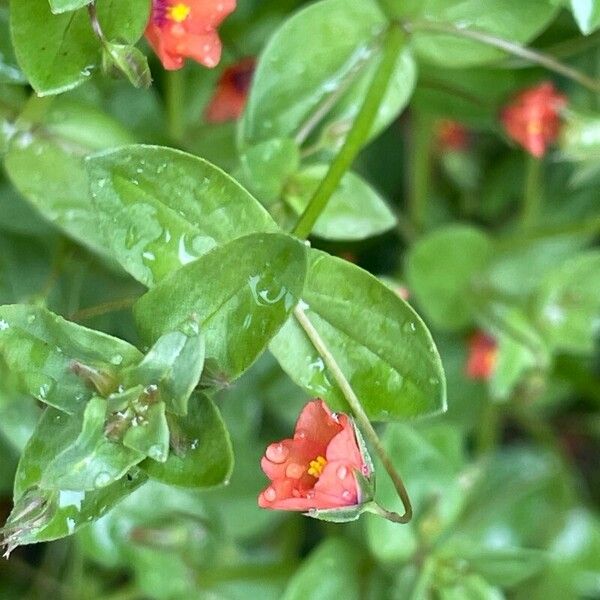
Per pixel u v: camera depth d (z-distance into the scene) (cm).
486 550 20
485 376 21
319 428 16
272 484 16
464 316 21
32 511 15
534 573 21
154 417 16
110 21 16
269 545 21
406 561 20
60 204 18
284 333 16
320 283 16
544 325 21
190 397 16
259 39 20
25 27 16
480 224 22
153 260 16
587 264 20
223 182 16
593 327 21
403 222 22
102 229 16
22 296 20
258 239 16
